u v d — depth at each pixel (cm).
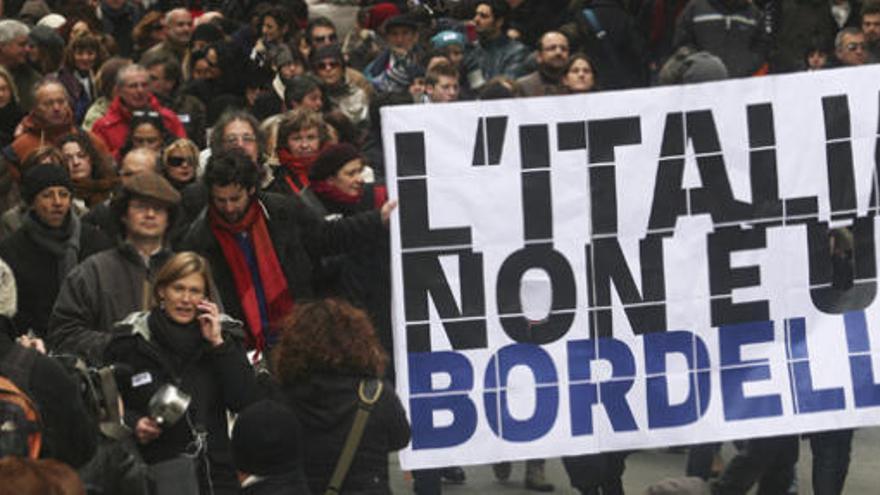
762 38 2523
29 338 1291
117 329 1289
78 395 1202
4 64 2320
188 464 1246
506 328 1528
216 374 1288
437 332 1519
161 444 1260
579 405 1540
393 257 1514
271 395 1266
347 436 1212
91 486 1209
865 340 1575
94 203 1816
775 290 1562
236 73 2333
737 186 1553
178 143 1655
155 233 1434
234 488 1295
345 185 1580
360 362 1229
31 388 1180
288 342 1228
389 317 1611
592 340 1540
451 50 2497
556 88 2266
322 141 1692
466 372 1526
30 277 1515
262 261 1484
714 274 1555
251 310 1477
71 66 2444
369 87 2419
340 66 2336
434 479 1599
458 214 1519
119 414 1240
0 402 1081
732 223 1555
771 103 1553
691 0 2516
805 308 1570
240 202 1469
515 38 2728
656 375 1548
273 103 2252
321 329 1224
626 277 1542
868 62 2511
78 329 1397
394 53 2555
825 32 2623
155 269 1428
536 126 1524
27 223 1520
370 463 1216
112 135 2080
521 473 1933
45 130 1895
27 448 1080
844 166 1565
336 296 1580
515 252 1528
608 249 1540
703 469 1747
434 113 1511
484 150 1518
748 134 1552
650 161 1540
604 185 1536
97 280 1414
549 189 1528
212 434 1288
